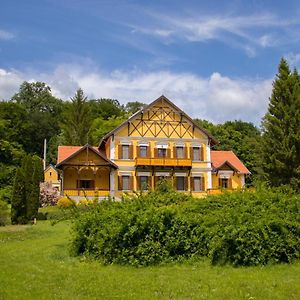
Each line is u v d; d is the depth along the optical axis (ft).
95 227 41.14
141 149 139.33
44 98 308.19
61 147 146.92
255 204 42.37
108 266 37.11
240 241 36.68
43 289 28.45
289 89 133.49
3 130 208.13
